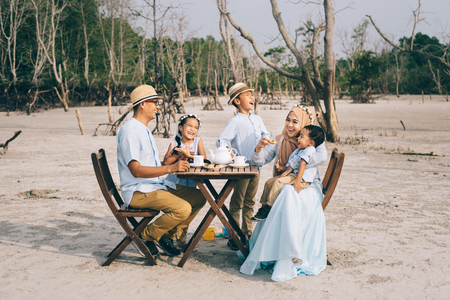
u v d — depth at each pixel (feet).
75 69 142.10
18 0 122.52
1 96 119.75
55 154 37.55
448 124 67.26
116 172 28.50
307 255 11.96
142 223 12.17
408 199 20.88
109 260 12.35
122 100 149.18
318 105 46.06
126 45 171.01
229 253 13.57
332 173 12.71
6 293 10.46
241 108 14.35
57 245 14.17
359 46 221.05
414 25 47.34
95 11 156.25
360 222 16.90
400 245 14.08
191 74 232.12
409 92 224.94
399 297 10.23
